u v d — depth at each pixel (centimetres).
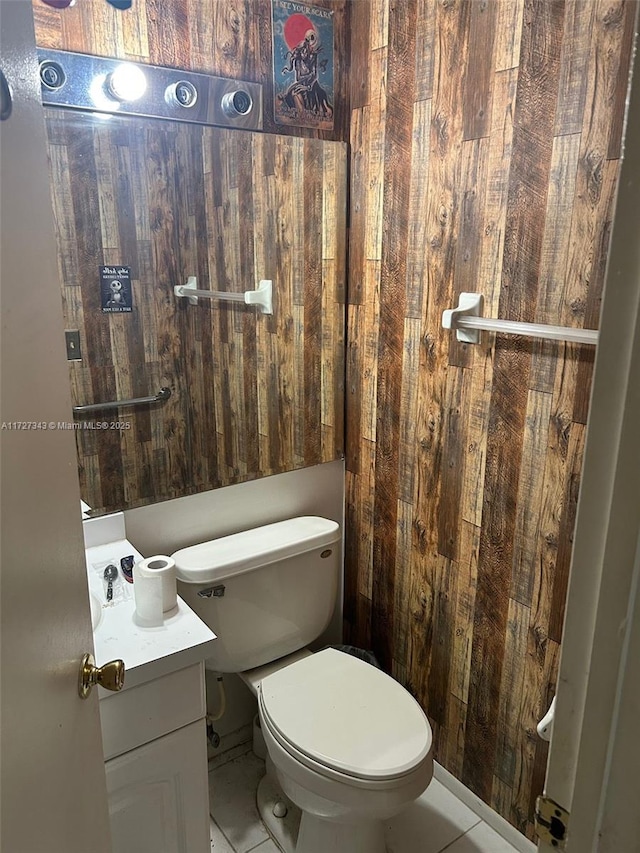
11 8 63
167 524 171
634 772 46
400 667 195
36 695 65
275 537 177
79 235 143
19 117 65
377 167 171
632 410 42
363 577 204
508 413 147
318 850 153
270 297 175
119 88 138
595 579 46
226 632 166
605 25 114
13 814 57
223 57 154
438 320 160
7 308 60
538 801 54
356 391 193
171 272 158
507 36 131
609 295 42
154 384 161
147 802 125
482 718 169
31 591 65
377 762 135
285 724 145
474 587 164
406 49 155
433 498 172
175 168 152
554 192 128
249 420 180
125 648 121
